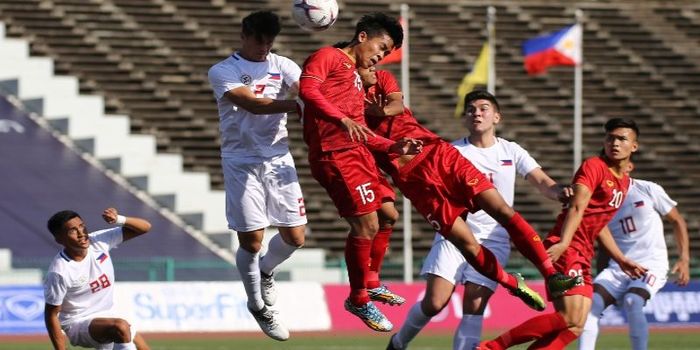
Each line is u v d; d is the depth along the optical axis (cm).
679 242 4944
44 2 10806
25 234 8575
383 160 3756
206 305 7581
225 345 6525
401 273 9044
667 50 12012
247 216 3844
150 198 9512
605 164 4100
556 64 9769
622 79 11600
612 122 4159
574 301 3975
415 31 11550
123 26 10838
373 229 3675
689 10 12525
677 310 8075
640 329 4709
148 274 7806
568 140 10919
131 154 9750
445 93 10975
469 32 11688
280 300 7762
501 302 8006
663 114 11381
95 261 4194
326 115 3409
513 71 11400
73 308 4191
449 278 4150
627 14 12331
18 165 9362
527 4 12131
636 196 4800
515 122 10938
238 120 3803
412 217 9750
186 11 11150
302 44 11031
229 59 3788
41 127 9844
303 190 9762
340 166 3616
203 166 9950
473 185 3644
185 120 10231
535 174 4256
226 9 11288
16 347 6288
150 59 10631
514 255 9012
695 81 11756
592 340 4678
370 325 3781
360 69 3650
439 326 7844
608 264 4838
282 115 3856
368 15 3622
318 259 9075
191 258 8988
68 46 10525
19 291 7294
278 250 3969
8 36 10481
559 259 4028
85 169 9575
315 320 7806
